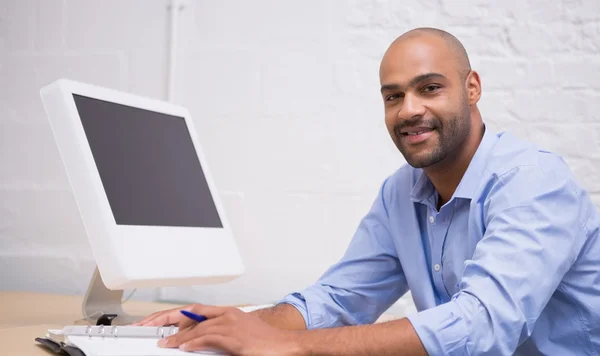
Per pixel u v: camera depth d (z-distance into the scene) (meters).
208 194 1.37
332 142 1.92
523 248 0.98
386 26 1.93
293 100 1.94
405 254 1.30
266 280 1.91
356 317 1.34
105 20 2.00
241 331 0.88
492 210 1.07
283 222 1.92
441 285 1.24
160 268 1.13
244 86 1.95
